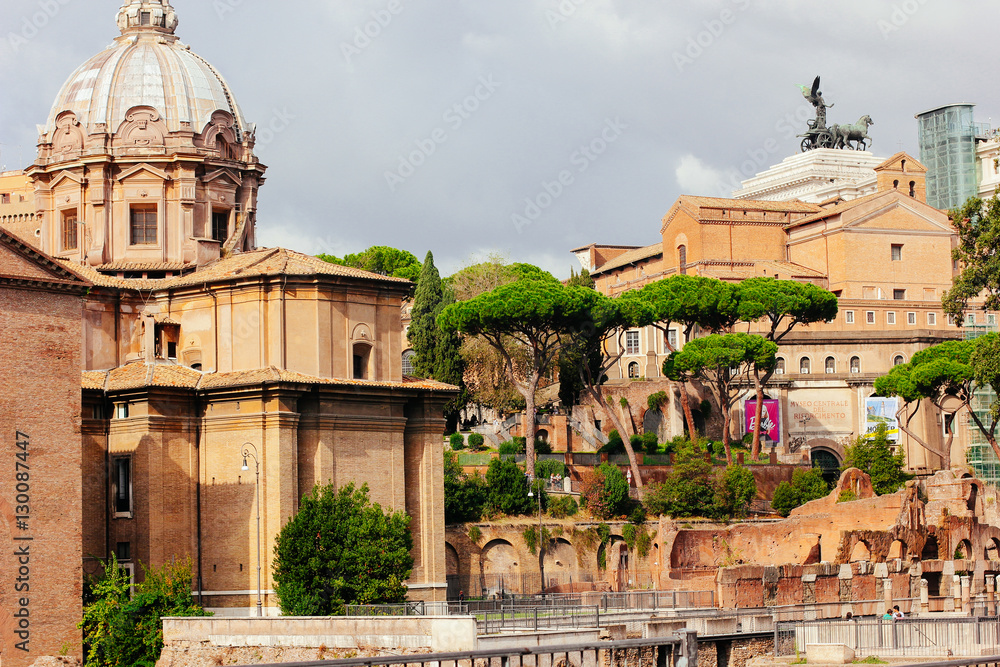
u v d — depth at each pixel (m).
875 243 161.00
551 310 116.81
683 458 120.75
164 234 96.12
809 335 149.62
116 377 88.19
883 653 69.88
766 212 165.88
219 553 85.19
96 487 85.62
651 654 69.31
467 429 137.38
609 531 112.62
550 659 64.94
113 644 74.88
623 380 142.00
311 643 71.00
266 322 87.25
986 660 49.38
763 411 142.25
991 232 112.50
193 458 86.38
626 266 180.50
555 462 120.12
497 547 107.81
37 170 97.94
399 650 67.62
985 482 137.62
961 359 131.38
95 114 97.06
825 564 98.31
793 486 124.06
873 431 145.50
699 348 130.75
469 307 117.94
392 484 89.06
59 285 73.81
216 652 74.00
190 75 99.19
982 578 112.00
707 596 95.75
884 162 165.00
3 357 71.94
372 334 90.44
